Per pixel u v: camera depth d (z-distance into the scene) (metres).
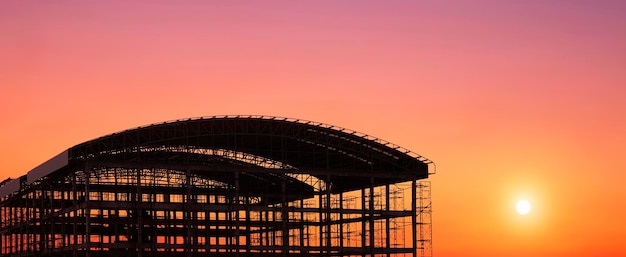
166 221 116.75
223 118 112.00
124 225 136.00
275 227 132.25
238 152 122.12
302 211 117.50
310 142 117.81
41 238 126.50
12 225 142.75
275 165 127.31
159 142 110.38
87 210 107.06
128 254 112.38
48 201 139.62
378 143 118.31
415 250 122.25
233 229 143.25
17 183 129.50
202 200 145.75
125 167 108.44
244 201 145.38
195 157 120.19
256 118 113.50
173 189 128.62
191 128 111.75
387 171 121.00
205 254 118.38
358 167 126.94
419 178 123.06
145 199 149.75
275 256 121.12
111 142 108.69
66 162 106.19
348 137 117.25
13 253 139.62
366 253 120.38
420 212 125.25
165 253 118.00
